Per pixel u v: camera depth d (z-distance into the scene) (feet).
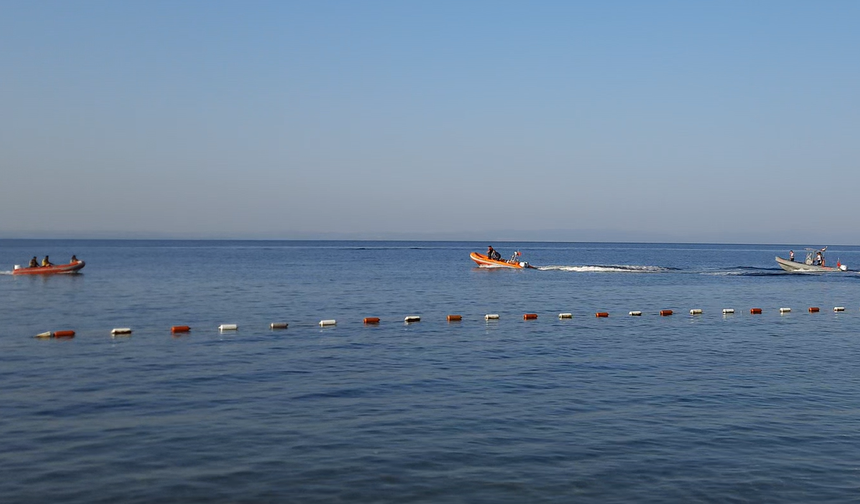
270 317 107.04
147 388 56.80
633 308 125.70
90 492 34.78
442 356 73.10
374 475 37.37
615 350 77.71
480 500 34.42
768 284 191.42
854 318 112.68
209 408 50.39
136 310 115.75
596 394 55.47
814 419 48.29
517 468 38.58
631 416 48.85
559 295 151.33
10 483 35.76
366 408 50.70
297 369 65.36
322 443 42.47
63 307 120.16
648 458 40.27
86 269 249.14
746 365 68.74
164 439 42.96
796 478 37.42
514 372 64.44
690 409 50.88
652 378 61.93
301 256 419.13
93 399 52.90
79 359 69.87
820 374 64.18
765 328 98.89
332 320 100.68
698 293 159.84
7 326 95.55
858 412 50.24
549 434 44.55
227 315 109.29
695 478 37.35
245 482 36.27
